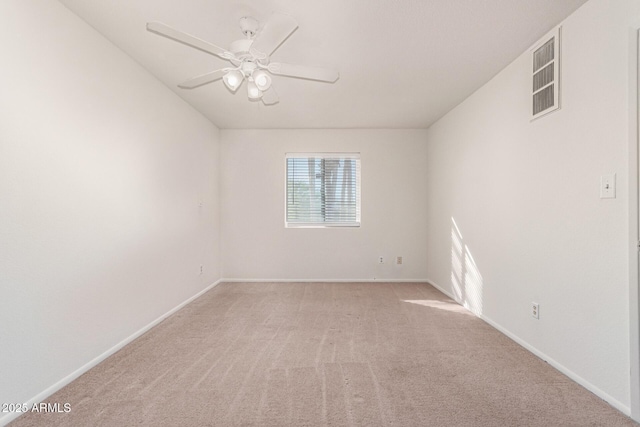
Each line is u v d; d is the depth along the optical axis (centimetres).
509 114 265
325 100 350
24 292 166
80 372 202
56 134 184
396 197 469
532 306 234
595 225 180
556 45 208
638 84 156
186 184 358
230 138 466
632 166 159
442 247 415
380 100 351
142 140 271
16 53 160
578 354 193
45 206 178
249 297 388
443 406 171
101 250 222
